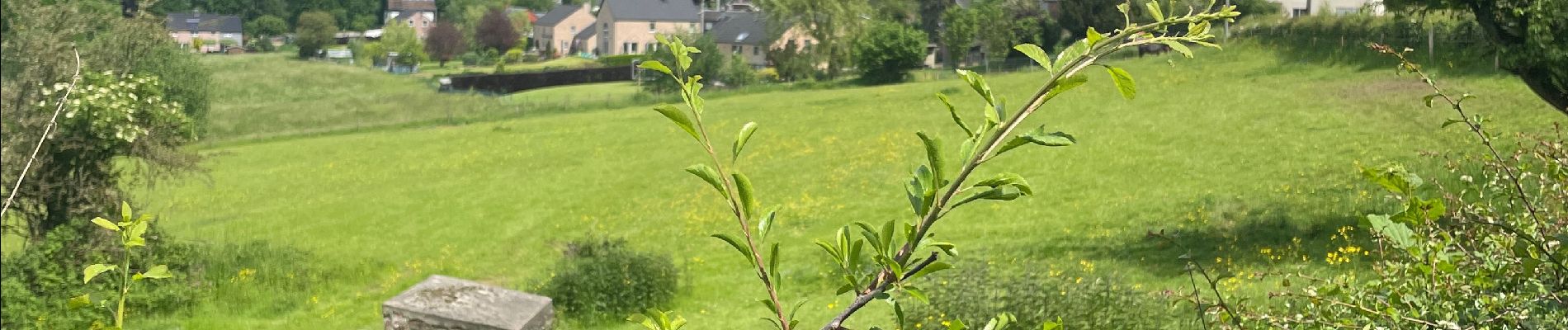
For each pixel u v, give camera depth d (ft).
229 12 481.05
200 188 118.52
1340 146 82.94
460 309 46.24
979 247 68.39
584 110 172.96
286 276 68.49
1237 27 147.13
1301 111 98.32
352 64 363.97
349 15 526.57
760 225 5.54
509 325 45.55
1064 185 83.51
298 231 92.38
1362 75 112.57
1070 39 229.25
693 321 55.93
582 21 436.35
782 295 59.11
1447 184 58.59
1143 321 37.04
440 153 134.72
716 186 5.48
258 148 150.92
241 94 240.12
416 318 46.09
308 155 141.08
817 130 126.52
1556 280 12.28
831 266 62.44
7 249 79.82
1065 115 112.57
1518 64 48.47
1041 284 39.73
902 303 42.55
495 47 425.28
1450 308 12.76
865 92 162.09
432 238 87.86
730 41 303.48
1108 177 84.43
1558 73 46.14
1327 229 60.75
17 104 60.95
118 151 63.72
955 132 114.21
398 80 271.69
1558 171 14.08
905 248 5.41
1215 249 60.34
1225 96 111.96
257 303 63.98
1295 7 175.01
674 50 5.51
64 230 59.77
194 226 96.12
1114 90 122.31
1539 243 11.64
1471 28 109.60
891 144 111.14
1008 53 239.71
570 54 427.74
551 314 49.11
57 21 62.95
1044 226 71.97
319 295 67.72
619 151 124.57
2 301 55.06
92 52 64.44
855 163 103.76
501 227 90.68
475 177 115.55
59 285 57.31
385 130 163.73
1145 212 71.92
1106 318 37.37
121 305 7.33
